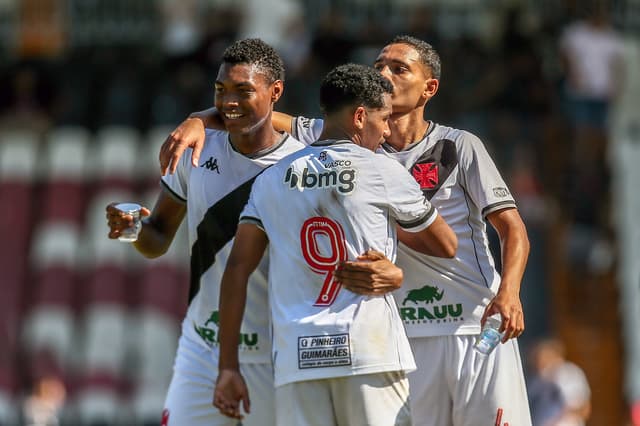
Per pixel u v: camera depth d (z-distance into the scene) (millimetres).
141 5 61906
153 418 49812
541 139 54688
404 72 21125
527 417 21375
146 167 55781
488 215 20844
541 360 42156
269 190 19078
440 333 21219
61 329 51844
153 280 53531
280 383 18688
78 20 62281
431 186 21156
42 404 46781
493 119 54125
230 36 56281
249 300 21500
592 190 54938
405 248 21062
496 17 58656
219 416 21781
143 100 57375
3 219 55594
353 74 19156
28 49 62250
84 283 53875
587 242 53812
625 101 58812
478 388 21078
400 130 21328
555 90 56562
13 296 53375
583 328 52625
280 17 60406
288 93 53125
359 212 18656
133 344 51812
